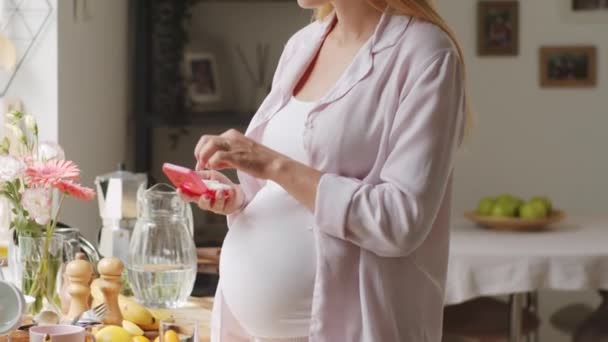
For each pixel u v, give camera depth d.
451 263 3.61
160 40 4.74
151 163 4.88
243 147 1.75
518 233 4.11
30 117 2.46
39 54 3.39
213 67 5.02
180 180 1.98
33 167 2.27
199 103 4.97
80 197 2.28
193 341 1.90
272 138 1.93
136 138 4.74
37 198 2.24
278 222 1.87
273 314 1.86
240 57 5.07
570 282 3.59
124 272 2.70
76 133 3.69
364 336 1.75
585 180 5.54
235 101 5.09
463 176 5.54
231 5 5.05
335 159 1.78
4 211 2.72
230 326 2.04
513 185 5.54
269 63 5.09
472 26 5.48
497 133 5.52
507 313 4.11
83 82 3.80
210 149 1.74
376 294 1.75
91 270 2.30
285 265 1.84
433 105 1.70
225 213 2.01
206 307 2.58
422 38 1.75
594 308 4.68
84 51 3.81
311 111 1.81
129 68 4.78
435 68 1.72
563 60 5.49
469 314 4.08
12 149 3.29
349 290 1.77
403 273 1.78
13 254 2.34
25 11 3.39
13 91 3.40
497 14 5.47
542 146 5.53
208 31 5.06
